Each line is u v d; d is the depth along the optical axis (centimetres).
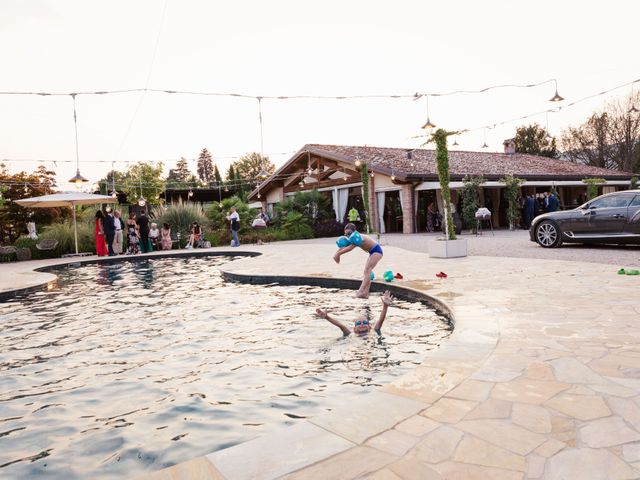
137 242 1859
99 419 335
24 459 280
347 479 197
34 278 1154
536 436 228
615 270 782
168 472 211
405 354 448
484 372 325
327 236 2519
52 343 553
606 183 2520
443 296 639
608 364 329
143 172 4619
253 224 2372
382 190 2402
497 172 2455
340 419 259
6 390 402
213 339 545
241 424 315
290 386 382
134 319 673
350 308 676
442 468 202
